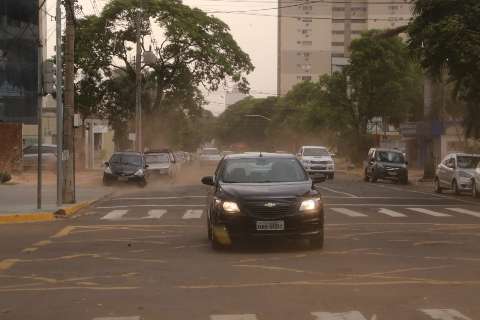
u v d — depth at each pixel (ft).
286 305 25.86
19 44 105.19
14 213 60.03
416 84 177.17
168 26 155.22
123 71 167.22
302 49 433.89
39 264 35.60
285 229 37.58
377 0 428.15
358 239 44.88
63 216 61.41
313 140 266.98
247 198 37.86
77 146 164.25
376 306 25.64
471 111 106.83
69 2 69.36
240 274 32.24
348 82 180.24
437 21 83.25
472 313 24.57
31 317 24.59
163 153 123.34
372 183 126.31
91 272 33.17
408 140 189.57
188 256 37.86
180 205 73.05
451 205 73.87
